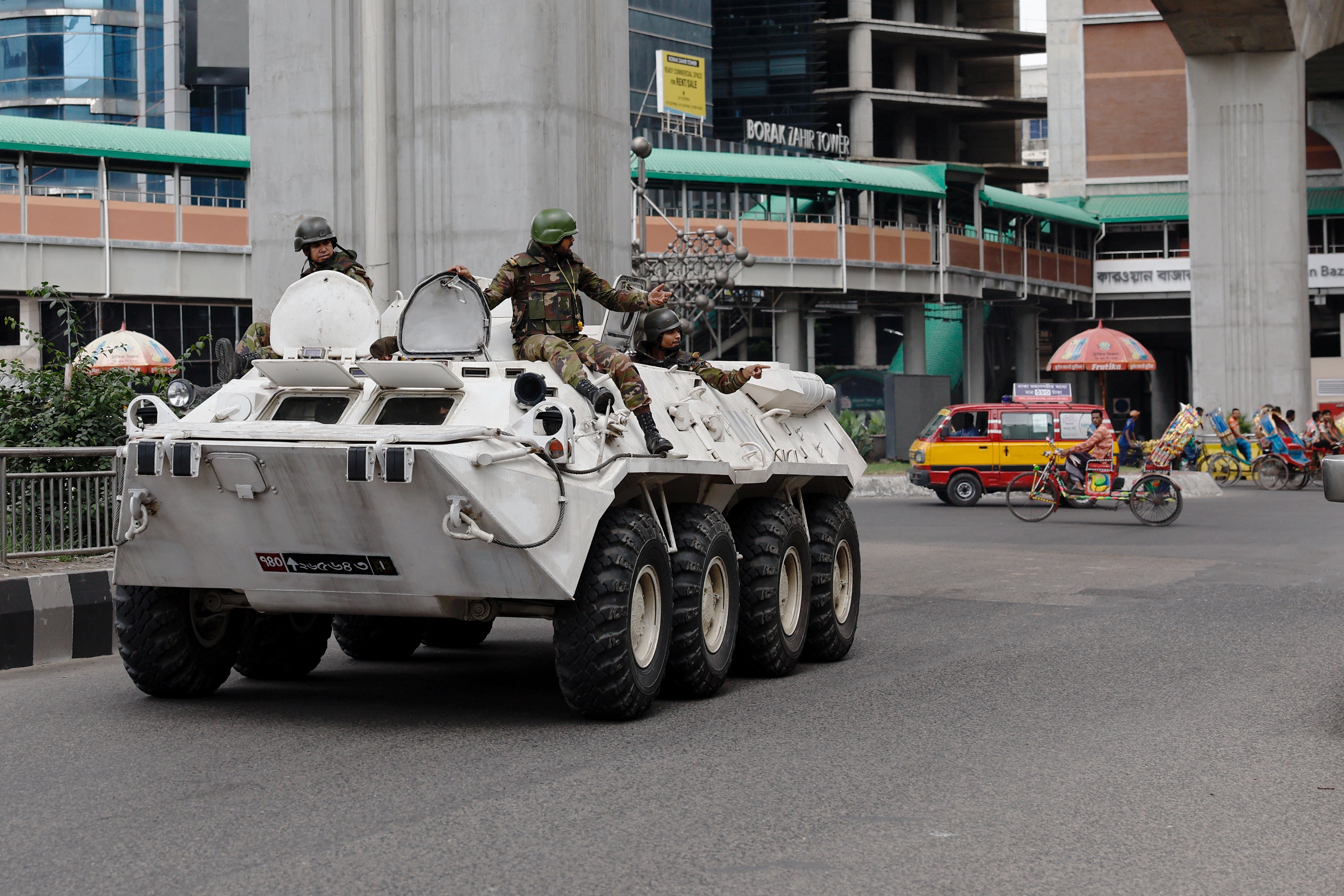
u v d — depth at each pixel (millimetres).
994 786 6676
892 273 54406
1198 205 47531
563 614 7875
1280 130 46594
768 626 9664
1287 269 46625
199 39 53750
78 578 10953
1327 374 55531
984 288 59344
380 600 7848
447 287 8578
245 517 7602
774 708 8695
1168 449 26594
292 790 6461
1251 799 6457
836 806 6254
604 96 16922
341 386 8258
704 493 9320
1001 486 31766
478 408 7820
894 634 12266
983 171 57281
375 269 14484
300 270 16469
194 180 46406
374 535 7457
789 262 51562
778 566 9750
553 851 5496
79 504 11977
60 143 43156
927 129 81750
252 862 5324
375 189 14484
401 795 6387
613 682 7898
